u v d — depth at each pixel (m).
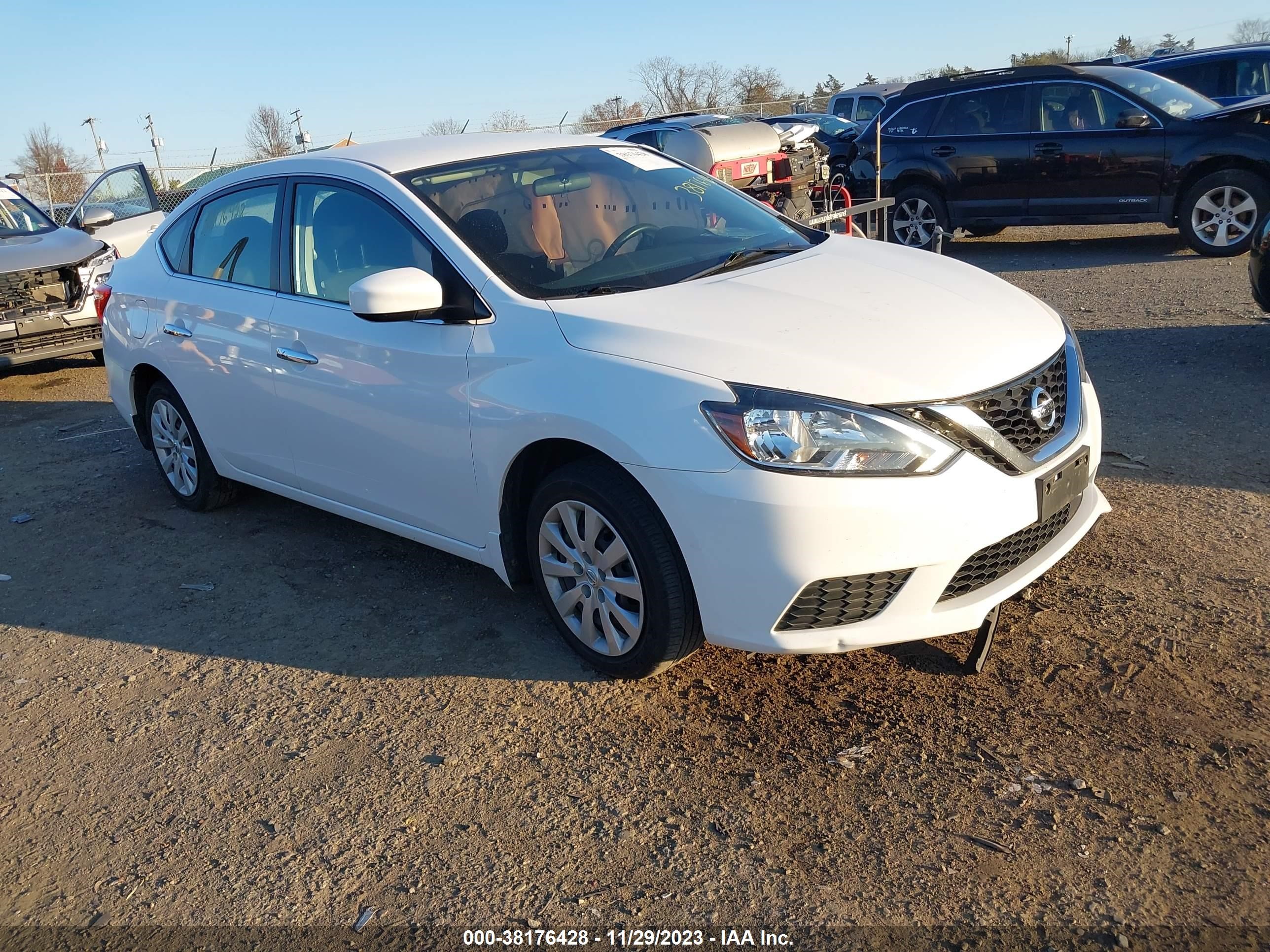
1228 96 13.70
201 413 4.95
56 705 3.74
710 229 4.25
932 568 2.96
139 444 6.80
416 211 3.86
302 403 4.24
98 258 9.00
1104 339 7.13
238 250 4.69
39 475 6.34
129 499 5.76
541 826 2.84
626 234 4.01
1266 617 3.44
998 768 2.87
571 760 3.10
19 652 4.15
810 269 3.79
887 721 3.13
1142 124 10.06
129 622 4.30
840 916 2.44
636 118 40.19
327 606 4.25
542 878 2.66
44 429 7.40
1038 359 3.27
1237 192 9.63
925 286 3.64
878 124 11.81
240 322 4.52
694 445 2.97
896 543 2.90
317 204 4.27
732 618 3.03
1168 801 2.68
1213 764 2.79
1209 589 3.65
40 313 8.59
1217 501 4.36
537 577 3.60
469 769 3.12
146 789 3.20
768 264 3.85
